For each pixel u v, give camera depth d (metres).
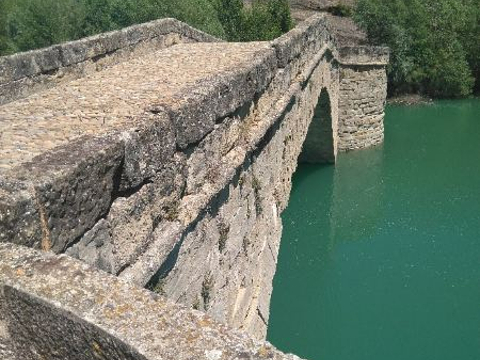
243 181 10.25
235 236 9.94
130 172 6.15
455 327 15.72
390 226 21.86
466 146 30.80
